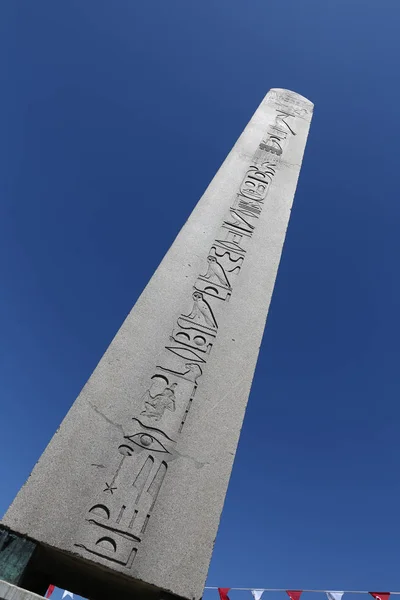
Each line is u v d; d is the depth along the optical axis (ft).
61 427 14.19
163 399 15.44
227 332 17.99
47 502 12.67
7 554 11.71
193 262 20.07
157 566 12.27
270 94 32.65
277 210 23.82
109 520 12.66
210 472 14.23
